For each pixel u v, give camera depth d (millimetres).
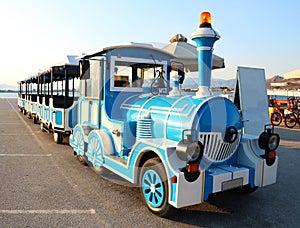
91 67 5156
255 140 3777
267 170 3707
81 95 5664
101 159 4402
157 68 4883
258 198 4133
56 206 3639
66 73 7969
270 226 3236
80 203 3754
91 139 4773
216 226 3211
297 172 5547
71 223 3178
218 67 6023
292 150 7699
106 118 4594
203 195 3117
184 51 4688
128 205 3723
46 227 3070
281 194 4309
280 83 17297
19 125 12016
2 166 5469
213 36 3490
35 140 8461
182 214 3506
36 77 12055
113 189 4305
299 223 3324
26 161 5891
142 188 3615
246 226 3227
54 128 7996
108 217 3357
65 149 7215
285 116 13383
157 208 3371
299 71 11914
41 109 10414
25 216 3326
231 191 4305
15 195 3977
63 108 7590
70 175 4965
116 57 4562
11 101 38469
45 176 4883
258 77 7684
